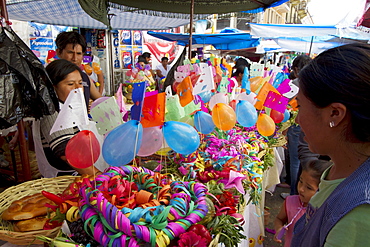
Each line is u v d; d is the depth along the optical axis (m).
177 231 0.81
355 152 0.56
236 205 1.24
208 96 1.63
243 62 4.12
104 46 5.80
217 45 6.72
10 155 1.78
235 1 2.49
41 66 1.12
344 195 0.53
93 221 0.81
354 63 0.50
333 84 0.51
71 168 1.56
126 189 0.93
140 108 0.84
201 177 1.32
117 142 0.83
